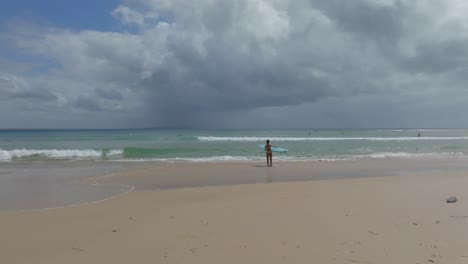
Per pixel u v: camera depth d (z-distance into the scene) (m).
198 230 5.89
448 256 4.44
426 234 5.41
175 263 4.39
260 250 4.82
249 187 10.95
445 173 14.73
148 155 25.28
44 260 4.62
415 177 13.06
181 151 28.25
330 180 12.62
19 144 38.38
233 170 16.22
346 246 4.92
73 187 11.47
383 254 4.56
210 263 4.37
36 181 12.80
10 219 6.94
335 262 4.32
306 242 5.13
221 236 5.51
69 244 5.27
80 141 44.97
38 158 22.83
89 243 5.30
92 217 7.06
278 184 11.55
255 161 20.66
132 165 18.38
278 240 5.26
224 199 8.84
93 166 17.88
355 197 8.79
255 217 6.73
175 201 8.77
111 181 12.87
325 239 5.26
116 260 4.55
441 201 8.08
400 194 9.16
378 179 12.58
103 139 49.94
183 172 15.46
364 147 34.09
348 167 17.47
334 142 43.72
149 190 10.88
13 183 12.31
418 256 4.46
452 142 44.97
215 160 21.50
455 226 5.82
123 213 7.40
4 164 18.91
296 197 8.93
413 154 26.05
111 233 5.82
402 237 5.27
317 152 27.92
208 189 10.70
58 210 7.85
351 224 6.09
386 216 6.63
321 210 7.27
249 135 80.19
